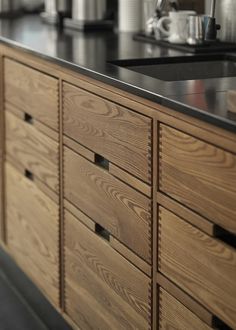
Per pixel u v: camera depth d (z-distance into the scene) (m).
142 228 1.98
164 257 1.89
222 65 2.53
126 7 3.21
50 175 2.60
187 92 1.82
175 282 1.85
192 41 2.59
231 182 1.56
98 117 2.16
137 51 2.59
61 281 2.60
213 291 1.69
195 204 1.71
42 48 2.60
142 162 1.93
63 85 2.40
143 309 2.03
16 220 3.05
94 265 2.31
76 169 2.37
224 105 1.66
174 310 1.87
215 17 2.69
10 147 3.03
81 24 3.23
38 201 2.75
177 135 1.75
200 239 1.71
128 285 2.10
